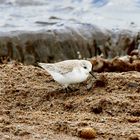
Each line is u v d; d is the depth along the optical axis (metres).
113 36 26.41
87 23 27.48
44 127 10.95
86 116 11.76
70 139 10.35
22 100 13.06
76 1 32.53
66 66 12.96
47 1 32.41
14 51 24.72
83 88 13.37
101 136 10.55
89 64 13.03
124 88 13.09
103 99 12.30
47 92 13.32
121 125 11.15
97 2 32.22
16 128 10.79
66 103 12.56
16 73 14.76
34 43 24.97
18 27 26.58
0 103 12.92
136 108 12.04
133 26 27.84
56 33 25.58
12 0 32.00
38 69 15.17
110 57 25.88
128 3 32.09
